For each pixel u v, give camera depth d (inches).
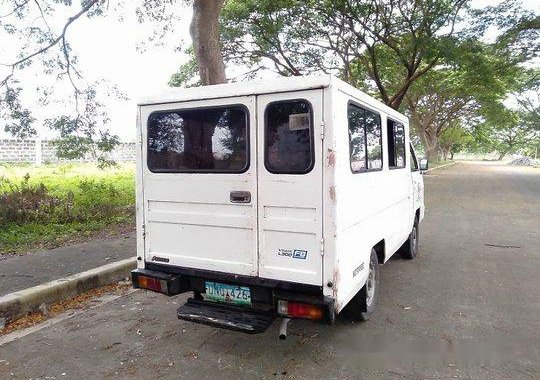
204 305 152.3
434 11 609.3
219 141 146.9
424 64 897.5
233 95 142.8
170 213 158.1
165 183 158.2
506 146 3043.8
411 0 634.8
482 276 237.3
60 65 426.6
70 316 186.9
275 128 136.8
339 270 132.2
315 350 150.0
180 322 177.2
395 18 669.3
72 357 147.5
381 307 190.1
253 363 141.3
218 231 148.4
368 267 165.9
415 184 276.1
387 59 789.9
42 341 160.9
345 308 171.0
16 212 357.7
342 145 135.3
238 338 160.7
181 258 156.6
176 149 156.2
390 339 157.8
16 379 133.3
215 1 388.2
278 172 135.9
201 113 150.3
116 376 134.2
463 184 884.6
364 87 936.3
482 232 367.9
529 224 404.5
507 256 282.4
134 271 163.9
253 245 142.1
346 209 138.3
